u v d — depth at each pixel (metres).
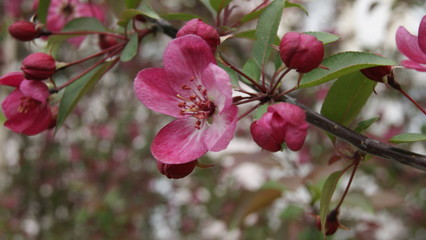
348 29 0.66
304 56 0.22
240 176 0.56
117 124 0.85
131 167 0.83
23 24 0.30
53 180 0.84
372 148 0.22
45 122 0.28
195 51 0.23
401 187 0.59
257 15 0.29
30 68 0.27
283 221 0.48
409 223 0.66
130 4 0.29
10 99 0.28
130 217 0.75
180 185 0.81
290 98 0.23
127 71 0.82
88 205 0.74
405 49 0.24
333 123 0.23
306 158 0.59
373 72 0.23
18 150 0.86
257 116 0.22
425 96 0.66
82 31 0.30
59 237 0.81
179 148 0.24
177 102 0.24
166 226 0.82
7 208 0.83
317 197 0.41
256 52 0.25
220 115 0.23
